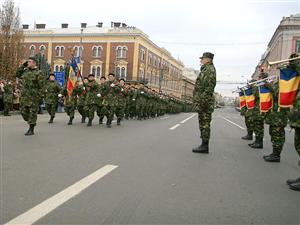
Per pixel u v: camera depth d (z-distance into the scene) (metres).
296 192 5.40
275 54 66.31
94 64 64.38
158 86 77.00
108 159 7.15
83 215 4.07
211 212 4.34
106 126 14.55
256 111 10.02
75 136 10.58
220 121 25.95
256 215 4.31
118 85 14.96
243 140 11.98
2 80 20.92
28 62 10.32
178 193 5.05
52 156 7.24
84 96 15.11
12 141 9.06
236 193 5.20
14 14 41.69
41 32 66.69
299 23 58.75
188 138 11.42
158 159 7.44
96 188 5.11
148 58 69.69
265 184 5.81
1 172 5.78
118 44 63.38
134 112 20.81
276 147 7.87
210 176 6.18
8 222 3.79
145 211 4.28
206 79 8.34
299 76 5.74
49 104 15.06
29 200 4.48
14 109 22.00
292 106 5.77
